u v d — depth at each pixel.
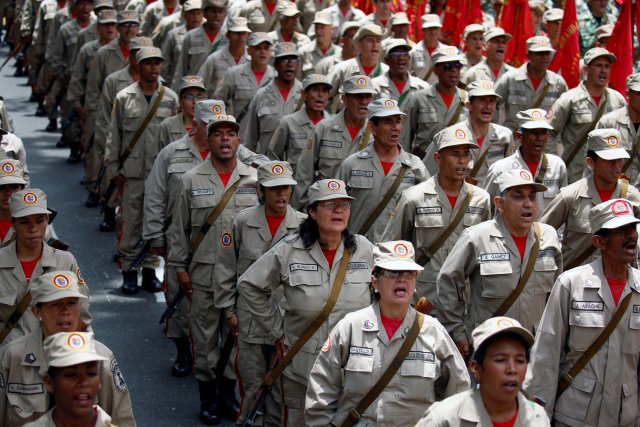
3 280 8.83
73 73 18.58
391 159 11.52
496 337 6.34
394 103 11.34
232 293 10.02
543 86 15.70
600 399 8.02
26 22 25.20
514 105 15.71
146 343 12.27
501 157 13.16
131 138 14.38
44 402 7.42
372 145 11.56
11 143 12.72
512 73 15.81
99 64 17.61
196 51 18.58
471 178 12.66
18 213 8.76
